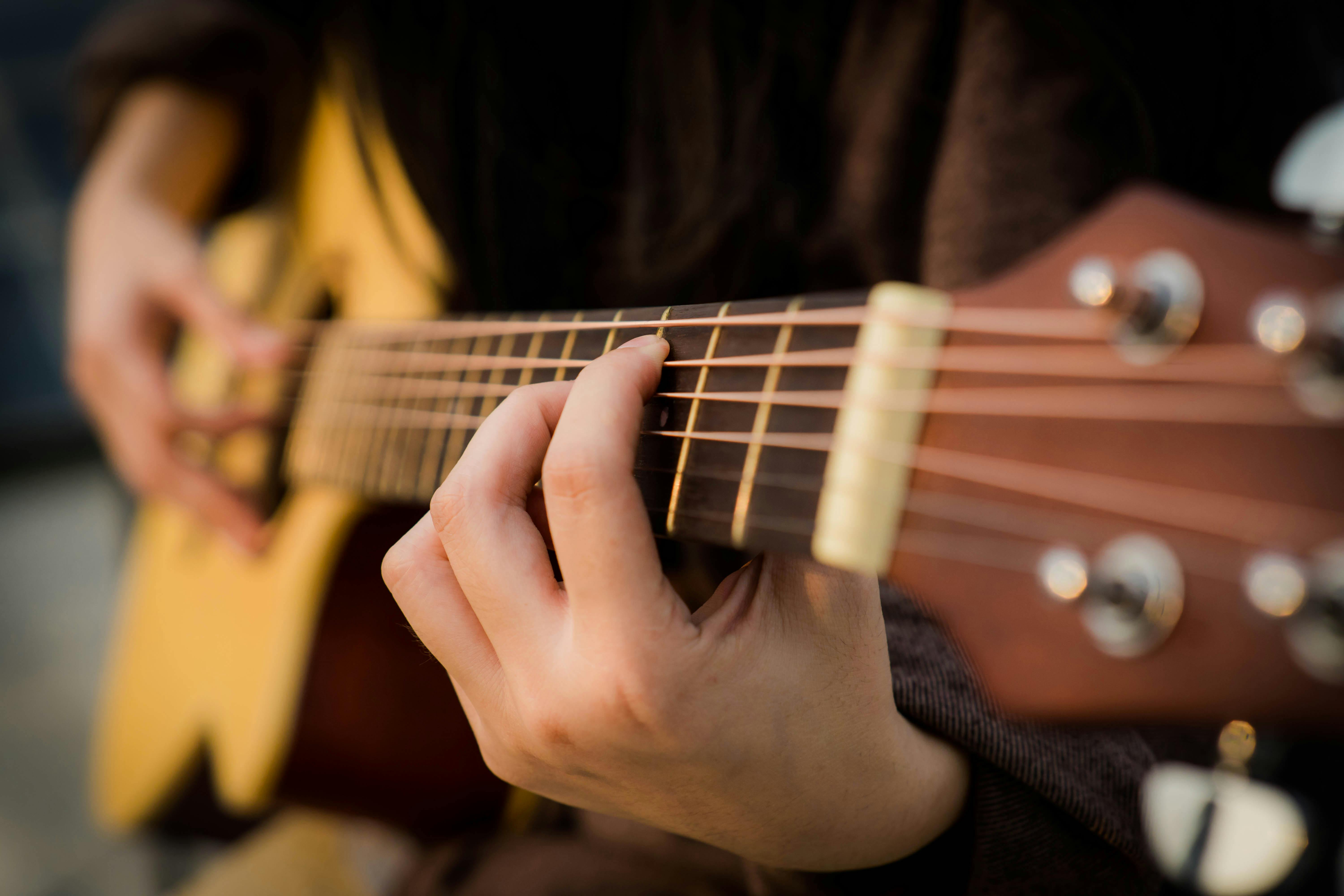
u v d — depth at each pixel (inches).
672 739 12.4
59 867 43.8
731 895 17.7
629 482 12.0
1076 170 13.8
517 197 19.4
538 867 19.5
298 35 28.8
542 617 12.6
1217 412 10.3
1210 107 14.7
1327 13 14.8
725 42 16.7
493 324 15.6
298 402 24.1
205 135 32.6
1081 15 13.9
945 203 14.3
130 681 34.2
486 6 18.9
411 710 22.6
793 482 11.8
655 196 17.6
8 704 56.5
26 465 89.7
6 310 92.1
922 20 15.0
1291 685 10.1
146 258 28.5
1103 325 10.7
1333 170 12.7
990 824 13.5
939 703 13.4
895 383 11.5
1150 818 15.7
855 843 13.4
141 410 27.5
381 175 24.0
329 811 24.3
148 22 32.5
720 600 12.7
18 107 90.4
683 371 12.6
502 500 12.7
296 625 23.0
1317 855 15.4
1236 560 10.3
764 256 16.8
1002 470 11.1
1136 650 10.5
